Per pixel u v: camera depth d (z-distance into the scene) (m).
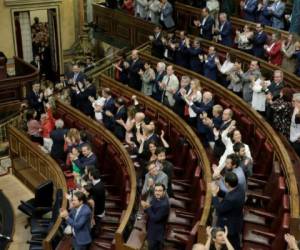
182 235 7.75
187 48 12.93
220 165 7.89
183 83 11.13
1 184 12.20
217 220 6.61
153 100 11.48
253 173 8.71
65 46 19.91
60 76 20.16
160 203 7.04
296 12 12.23
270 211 7.43
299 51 11.12
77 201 7.66
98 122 11.84
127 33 16.75
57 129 11.23
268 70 11.52
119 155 10.21
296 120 8.51
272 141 8.56
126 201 8.79
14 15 18.48
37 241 9.48
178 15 15.57
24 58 19.39
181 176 9.72
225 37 13.29
